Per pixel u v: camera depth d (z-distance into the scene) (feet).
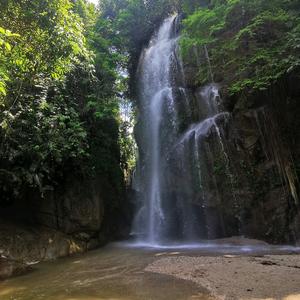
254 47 46.93
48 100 47.52
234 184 47.11
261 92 44.80
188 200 52.54
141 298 21.11
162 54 68.69
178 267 29.32
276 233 41.65
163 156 59.36
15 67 36.68
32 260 36.78
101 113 51.75
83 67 53.01
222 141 49.34
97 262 35.14
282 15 45.19
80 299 21.70
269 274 24.82
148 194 60.75
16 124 40.78
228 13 51.11
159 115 63.41
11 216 45.68
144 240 53.98
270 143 44.57
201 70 54.75
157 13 78.13
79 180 49.24
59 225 45.91
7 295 23.81
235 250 38.75
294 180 41.57
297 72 41.42
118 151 63.72
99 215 50.01
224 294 20.90
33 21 32.32
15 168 40.78
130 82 78.13
